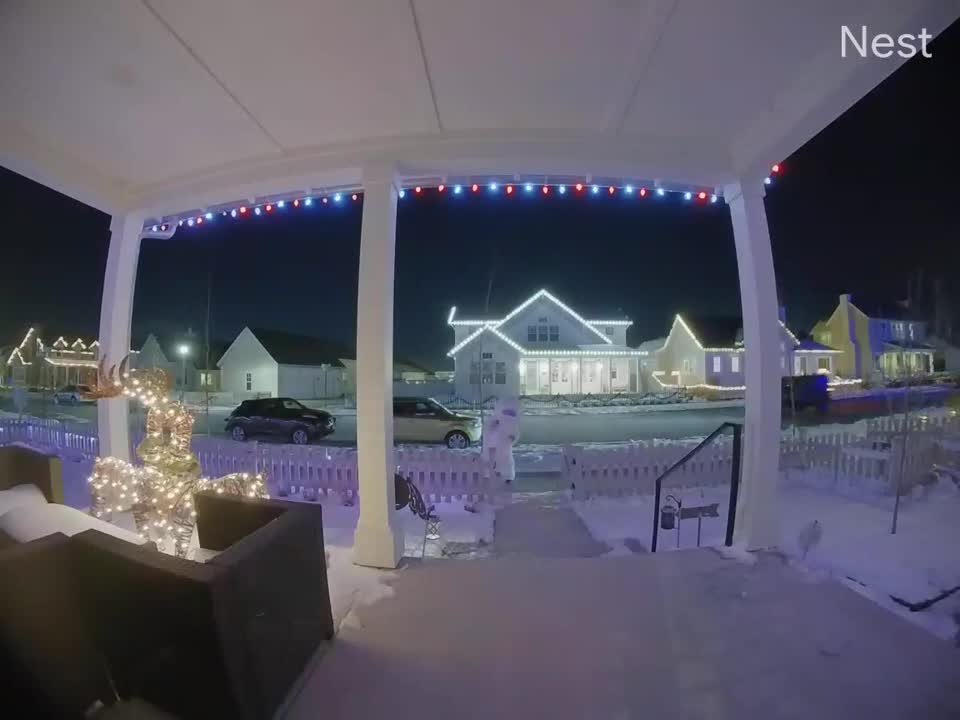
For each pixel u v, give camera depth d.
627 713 2.23
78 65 3.00
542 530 5.59
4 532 2.71
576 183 4.43
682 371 31.34
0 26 2.62
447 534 5.45
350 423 19.81
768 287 4.15
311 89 3.28
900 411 16.02
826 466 7.82
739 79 3.18
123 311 5.09
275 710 2.21
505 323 27.06
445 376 39.84
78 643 2.06
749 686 2.42
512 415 7.39
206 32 2.71
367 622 3.01
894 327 12.95
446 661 2.62
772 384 4.15
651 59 2.96
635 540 5.23
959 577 3.61
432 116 3.65
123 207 4.89
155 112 3.54
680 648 2.74
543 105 3.52
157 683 2.05
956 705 2.27
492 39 2.79
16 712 1.83
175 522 3.30
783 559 3.94
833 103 3.01
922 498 6.05
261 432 14.55
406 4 2.53
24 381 25.52
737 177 4.16
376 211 3.94
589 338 27.20
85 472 8.24
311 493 6.95
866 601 3.27
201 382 34.69
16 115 3.56
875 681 2.45
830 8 2.53
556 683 2.44
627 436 14.55
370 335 3.88
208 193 4.55
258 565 2.15
